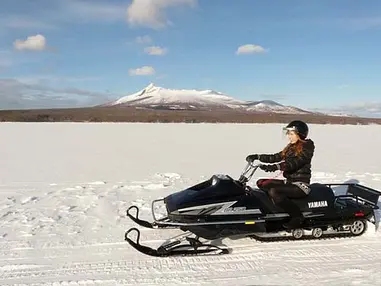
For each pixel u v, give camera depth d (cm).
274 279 367
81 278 369
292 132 472
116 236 489
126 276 374
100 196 716
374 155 1462
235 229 442
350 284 355
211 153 1511
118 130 3045
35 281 362
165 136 2456
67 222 547
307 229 477
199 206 436
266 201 460
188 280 365
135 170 1077
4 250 439
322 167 1143
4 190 780
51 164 1190
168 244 432
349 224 489
